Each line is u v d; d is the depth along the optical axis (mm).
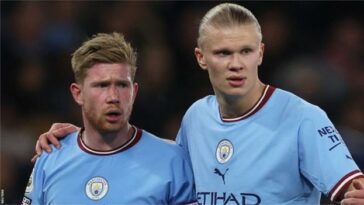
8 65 19125
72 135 9086
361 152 14820
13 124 18125
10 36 19594
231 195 8305
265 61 18797
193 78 17953
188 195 8656
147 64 18016
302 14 20078
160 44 19047
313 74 18219
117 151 8750
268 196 8141
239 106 8438
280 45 19297
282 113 8336
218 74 8148
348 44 19781
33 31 19641
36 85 18641
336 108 17688
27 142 17344
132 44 18766
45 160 8961
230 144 8430
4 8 20078
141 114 16703
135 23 19328
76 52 8664
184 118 9086
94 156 8766
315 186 8109
